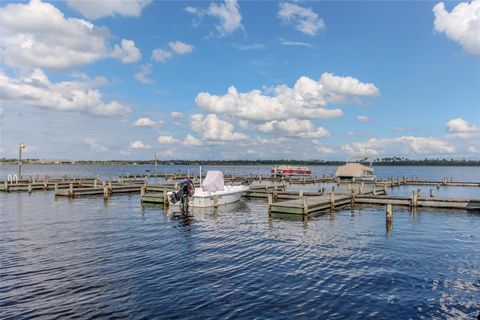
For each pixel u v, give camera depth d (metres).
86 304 11.23
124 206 33.59
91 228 23.03
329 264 15.45
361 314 10.68
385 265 15.34
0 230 22.22
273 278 13.68
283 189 46.34
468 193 50.12
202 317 10.39
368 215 28.73
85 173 124.56
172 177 80.81
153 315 10.50
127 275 13.91
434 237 20.70
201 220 26.34
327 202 31.38
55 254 16.75
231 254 17.00
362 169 70.44
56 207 32.75
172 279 13.50
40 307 10.99
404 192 51.12
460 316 10.62
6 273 14.02
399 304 11.40
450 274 14.23
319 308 11.07
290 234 21.48
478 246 18.64
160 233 21.67
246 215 28.78
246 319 10.29
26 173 125.62
